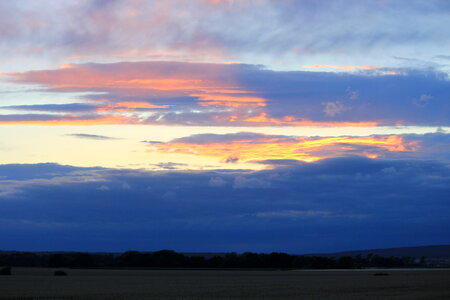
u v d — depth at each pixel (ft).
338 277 360.07
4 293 199.52
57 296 184.85
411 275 391.86
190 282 291.38
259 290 217.15
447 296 181.06
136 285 255.50
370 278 339.36
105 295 190.08
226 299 171.32
